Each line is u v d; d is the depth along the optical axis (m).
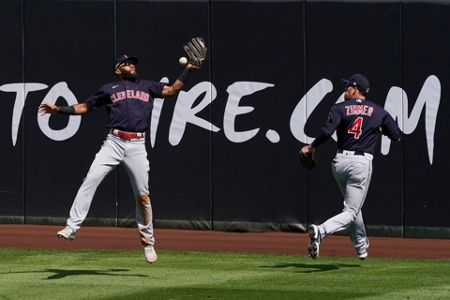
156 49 56.44
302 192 54.81
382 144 53.50
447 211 52.84
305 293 36.28
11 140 58.44
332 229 40.69
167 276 40.28
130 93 39.53
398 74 53.19
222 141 55.81
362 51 53.69
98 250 48.75
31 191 58.31
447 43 52.50
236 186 55.69
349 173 41.03
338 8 53.91
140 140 39.75
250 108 55.38
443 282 38.88
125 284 38.19
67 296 35.62
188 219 56.38
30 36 58.03
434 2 52.56
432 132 52.88
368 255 47.47
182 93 56.22
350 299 35.06
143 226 40.56
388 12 53.19
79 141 57.53
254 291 36.72
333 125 40.94
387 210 53.62
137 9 56.62
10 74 58.34
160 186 56.69
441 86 52.66
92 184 39.47
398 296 35.66
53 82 57.78
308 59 54.50
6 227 57.44
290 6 54.66
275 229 55.22
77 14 57.41
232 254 47.47
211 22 55.75
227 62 55.59
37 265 43.47
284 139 54.97
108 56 57.06
